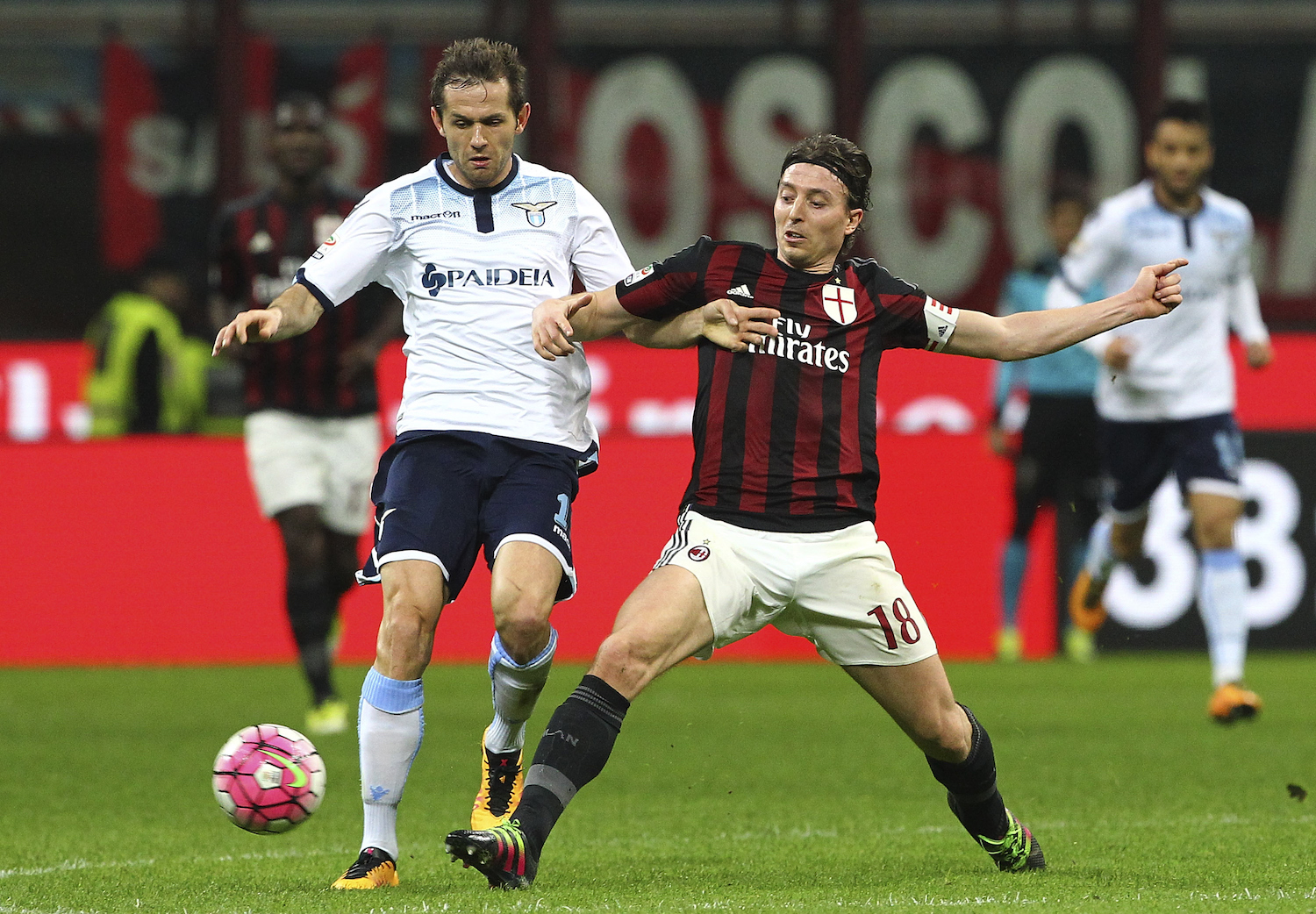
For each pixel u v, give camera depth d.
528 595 17.02
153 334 49.25
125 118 51.00
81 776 25.73
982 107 52.03
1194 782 24.64
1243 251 31.92
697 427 16.78
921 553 46.50
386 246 18.00
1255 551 46.62
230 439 45.97
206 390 50.22
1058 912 14.90
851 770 26.36
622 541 45.78
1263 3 52.09
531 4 51.00
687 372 48.41
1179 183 31.42
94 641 45.38
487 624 46.19
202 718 33.12
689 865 18.09
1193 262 31.59
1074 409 45.06
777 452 16.39
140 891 16.50
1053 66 52.03
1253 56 52.19
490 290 17.98
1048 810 22.14
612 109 51.72
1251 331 32.75
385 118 51.41
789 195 16.69
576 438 18.41
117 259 51.06
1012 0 51.97
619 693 15.78
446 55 17.98
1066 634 46.91
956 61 51.94
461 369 17.91
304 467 30.48
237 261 31.30
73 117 50.97
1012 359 16.92
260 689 38.62
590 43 51.56
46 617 45.31
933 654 16.33
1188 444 31.92
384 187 18.17
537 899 15.58
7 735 30.64
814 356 16.59
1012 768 25.97
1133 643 46.72
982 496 46.56
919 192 52.22
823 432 16.45
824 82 51.91
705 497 16.56
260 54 51.19
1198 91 52.31
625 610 16.05
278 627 45.72
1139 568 46.94
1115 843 19.39
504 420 17.83
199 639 45.53
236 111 51.16
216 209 51.22
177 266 49.94
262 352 30.28
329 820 21.77
